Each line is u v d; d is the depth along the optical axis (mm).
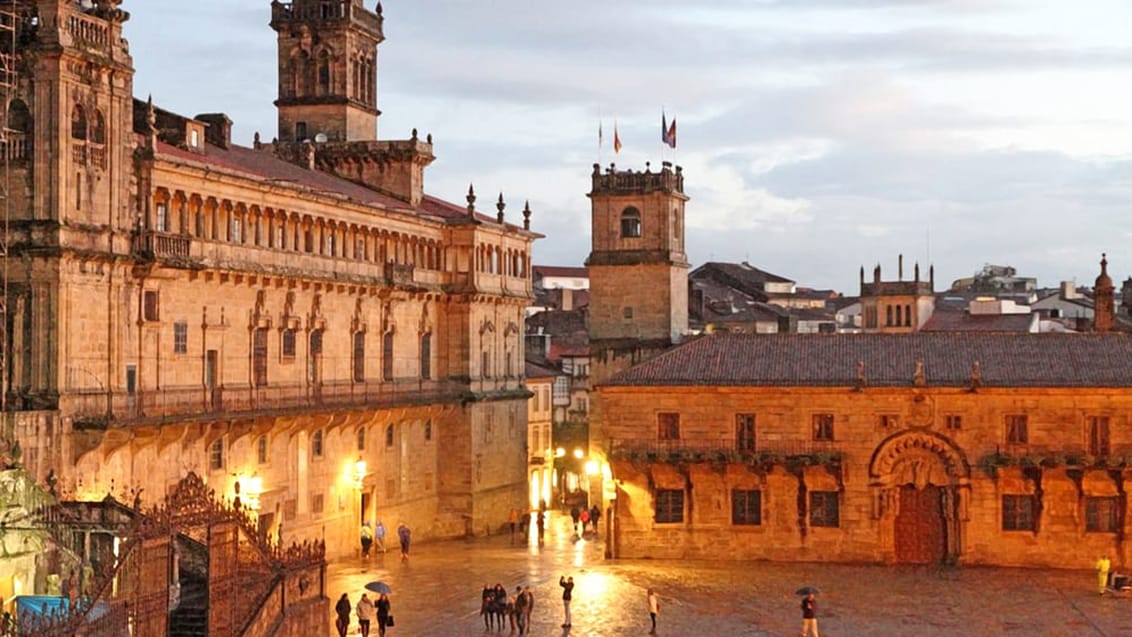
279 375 87000
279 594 57875
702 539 92062
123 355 71938
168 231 76688
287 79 118812
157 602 49562
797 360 92938
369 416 95625
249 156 98750
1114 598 78625
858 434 90250
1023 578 85000
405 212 102062
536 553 97750
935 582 83688
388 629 69875
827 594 79812
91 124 70000
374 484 98188
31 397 66938
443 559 94688
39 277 67250
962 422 89312
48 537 57438
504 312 116062
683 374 92500
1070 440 88000
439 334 109188
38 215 67438
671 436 92062
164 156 75188
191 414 75062
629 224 119812
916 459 89875
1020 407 88625
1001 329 155125
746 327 166250
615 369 119000
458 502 108438
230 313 82000
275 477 85812
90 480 68312
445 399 106312
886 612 74688
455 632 69500
